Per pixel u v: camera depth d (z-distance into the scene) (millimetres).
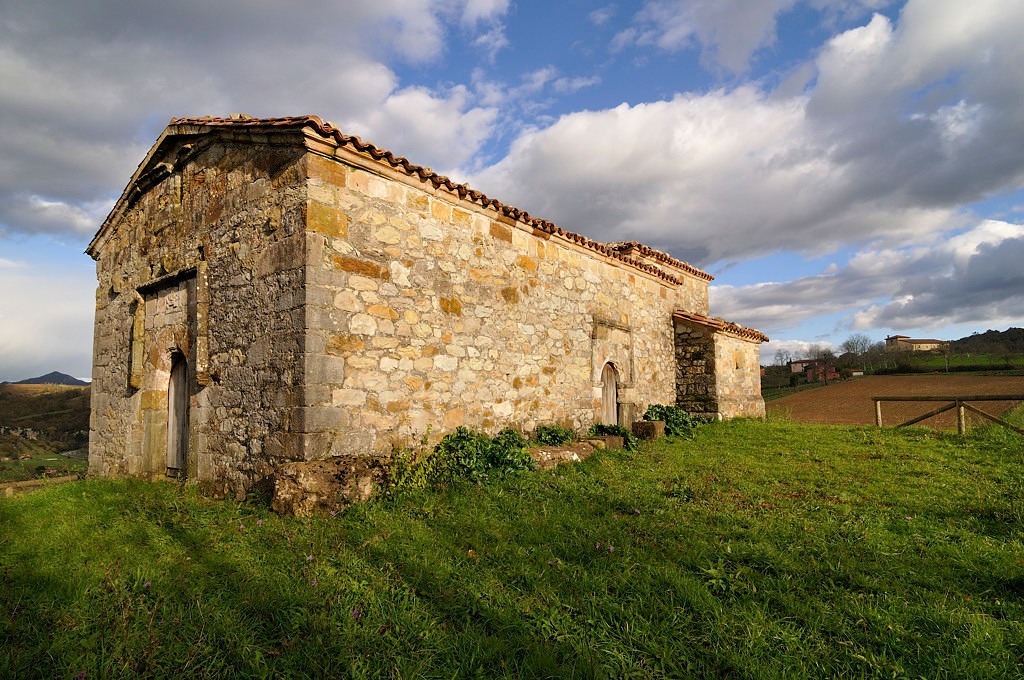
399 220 6844
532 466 6961
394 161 6578
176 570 4074
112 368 9477
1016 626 3135
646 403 12242
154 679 2793
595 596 3568
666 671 2885
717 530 4719
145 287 8508
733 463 7945
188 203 7914
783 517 5148
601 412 10688
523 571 3889
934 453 8414
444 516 5109
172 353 7957
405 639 3092
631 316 11930
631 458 8281
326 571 3898
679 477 6938
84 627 3240
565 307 9789
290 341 5914
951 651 2941
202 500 6375
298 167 6094
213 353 7066
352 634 3105
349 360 6137
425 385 6992
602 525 4824
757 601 3521
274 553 4293
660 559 4117
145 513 5715
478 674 2814
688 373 13570
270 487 5770
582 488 6176
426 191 7188
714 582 3734
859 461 7980
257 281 6469
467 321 7691
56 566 4152
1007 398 9703
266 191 6496
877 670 2803
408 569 3930
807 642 3062
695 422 11789
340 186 6250
